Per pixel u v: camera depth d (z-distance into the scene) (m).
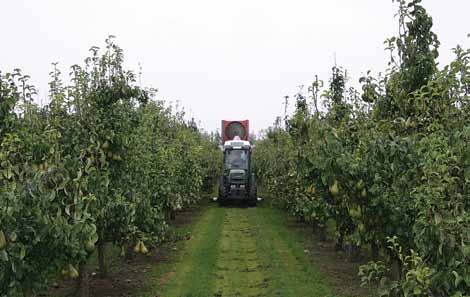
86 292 7.62
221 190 22.53
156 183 11.14
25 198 4.49
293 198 15.33
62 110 7.80
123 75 8.43
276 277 9.55
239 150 23.06
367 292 8.23
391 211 5.84
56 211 4.98
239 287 8.93
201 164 23.59
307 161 7.66
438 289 4.05
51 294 8.26
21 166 5.31
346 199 6.31
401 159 5.49
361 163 6.00
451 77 5.00
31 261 4.78
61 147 7.18
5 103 6.80
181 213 19.95
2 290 4.47
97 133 7.79
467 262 3.85
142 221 9.17
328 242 13.19
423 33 7.11
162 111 15.23
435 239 4.14
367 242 6.62
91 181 6.61
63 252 4.95
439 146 4.26
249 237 14.41
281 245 12.98
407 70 6.93
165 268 10.28
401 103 6.93
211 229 15.85
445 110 5.09
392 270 7.45
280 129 20.08
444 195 4.08
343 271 9.86
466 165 3.97
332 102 9.30
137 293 8.41
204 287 8.88
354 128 7.55
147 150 10.30
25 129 6.43
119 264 10.59
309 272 9.84
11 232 4.37
